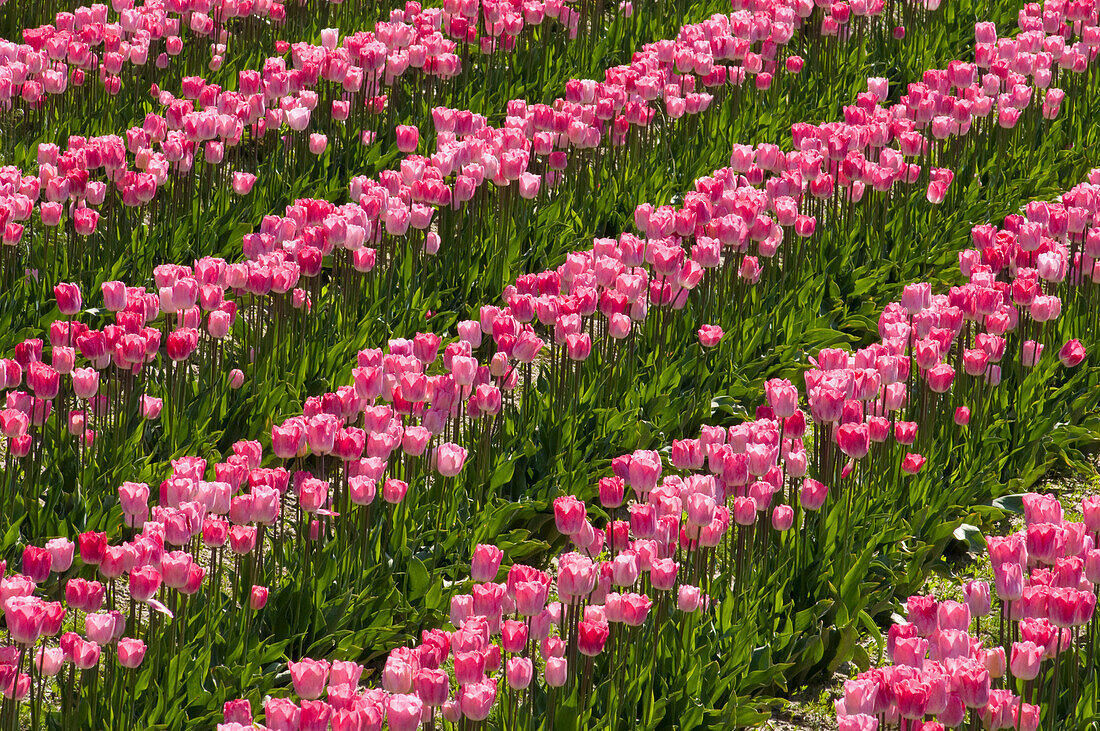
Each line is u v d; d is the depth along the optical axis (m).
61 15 16.08
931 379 10.16
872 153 15.29
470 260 13.27
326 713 6.04
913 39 20.03
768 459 8.39
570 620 7.33
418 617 8.75
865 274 13.92
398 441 8.76
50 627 6.71
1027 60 16.70
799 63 17.98
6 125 14.98
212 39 17.72
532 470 10.48
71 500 9.31
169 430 10.09
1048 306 11.08
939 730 6.47
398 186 12.41
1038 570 7.56
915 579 9.69
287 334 11.24
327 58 15.34
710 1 21.08
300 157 14.98
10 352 11.15
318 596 8.52
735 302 12.79
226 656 7.97
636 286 10.48
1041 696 7.95
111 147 12.20
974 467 10.68
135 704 7.54
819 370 9.66
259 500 7.84
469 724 6.75
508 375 9.95
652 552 7.54
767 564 9.10
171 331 10.96
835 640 8.85
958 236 14.87
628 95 15.79
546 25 18.20
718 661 8.30
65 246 12.63
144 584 7.01
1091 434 11.51
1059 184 16.86
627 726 7.63
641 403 11.25
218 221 13.59
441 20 17.25
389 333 11.81
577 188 15.07
